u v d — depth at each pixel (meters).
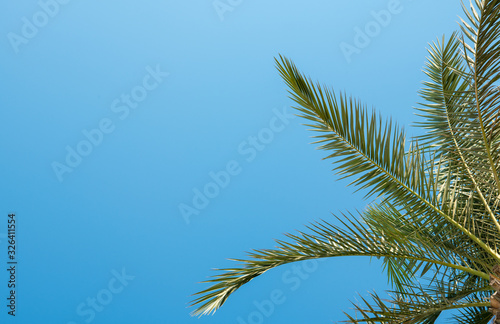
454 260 4.96
